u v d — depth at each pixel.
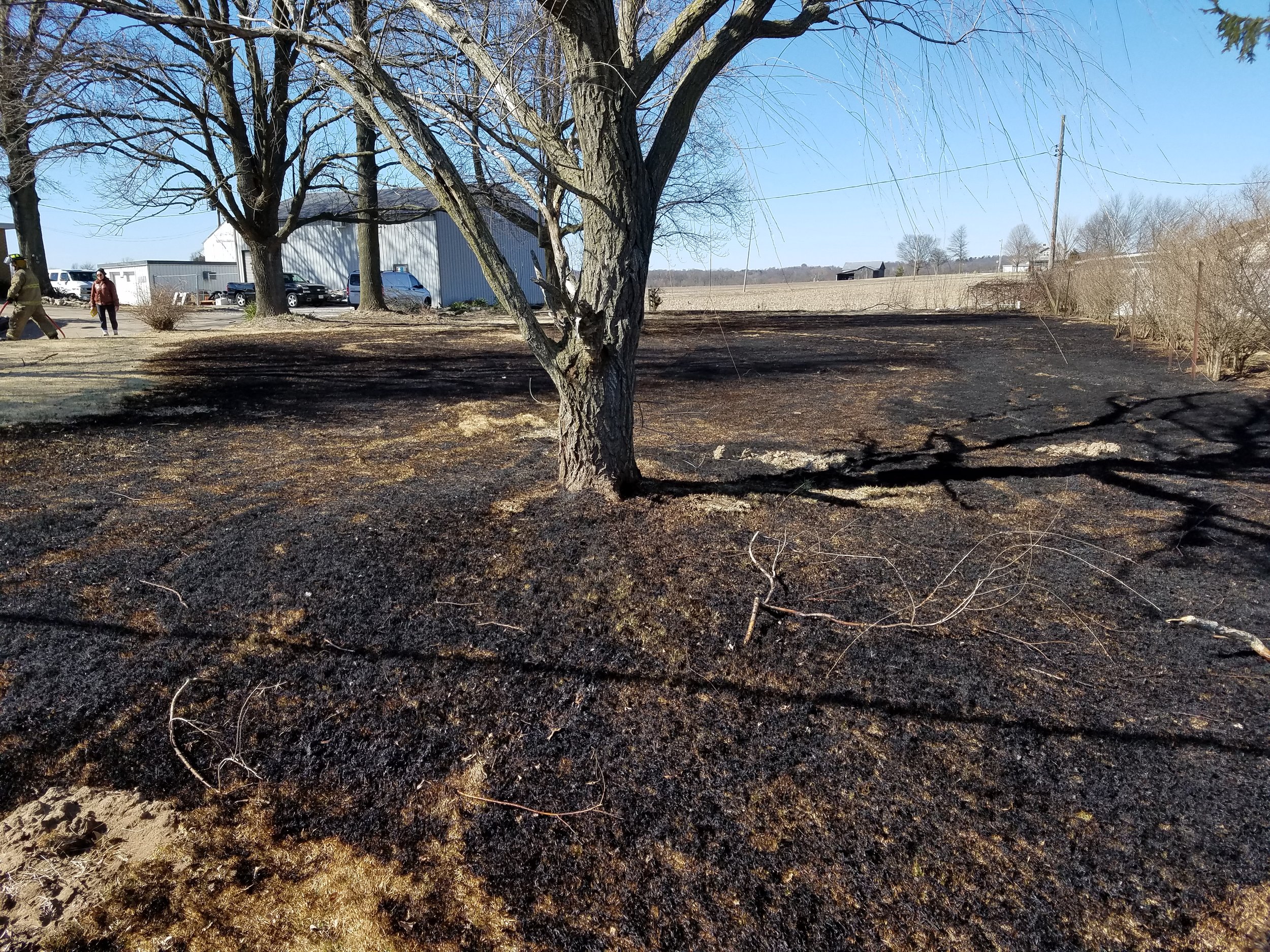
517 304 4.02
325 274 37.12
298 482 4.98
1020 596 3.46
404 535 3.93
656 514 4.27
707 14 3.89
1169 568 3.77
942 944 1.85
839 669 2.88
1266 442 6.25
